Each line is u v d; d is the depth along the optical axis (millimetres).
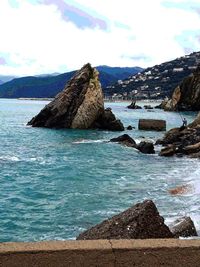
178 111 125062
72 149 37188
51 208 17094
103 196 19172
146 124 60219
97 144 40750
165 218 14922
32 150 36531
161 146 39188
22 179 23469
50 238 13352
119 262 5398
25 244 5422
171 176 24359
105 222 10375
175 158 31984
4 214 16141
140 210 10016
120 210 16703
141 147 35531
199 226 13625
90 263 5352
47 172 25812
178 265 5453
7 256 5207
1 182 22531
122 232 9680
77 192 20094
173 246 5488
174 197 18562
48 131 54906
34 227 14500
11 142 42562
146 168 27406
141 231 9656
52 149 37188
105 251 5391
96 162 30000
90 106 57969
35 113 112625
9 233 13859
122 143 40656
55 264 5285
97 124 59062
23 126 62406
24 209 16953
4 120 79062
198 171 26016
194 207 16672
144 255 5430
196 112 120375
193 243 5582
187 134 40969
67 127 58688
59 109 58750
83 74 59188
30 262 5242
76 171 26234
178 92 127250
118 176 24500
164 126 59812
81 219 15461
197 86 121875
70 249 5344
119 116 100375
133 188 20859
